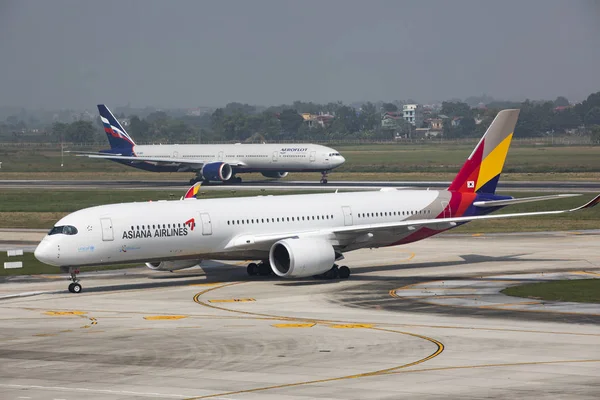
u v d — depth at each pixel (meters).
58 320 158.38
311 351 125.31
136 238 195.12
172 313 165.00
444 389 101.44
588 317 152.38
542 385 102.81
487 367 113.00
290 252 199.12
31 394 102.19
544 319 150.75
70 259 189.00
